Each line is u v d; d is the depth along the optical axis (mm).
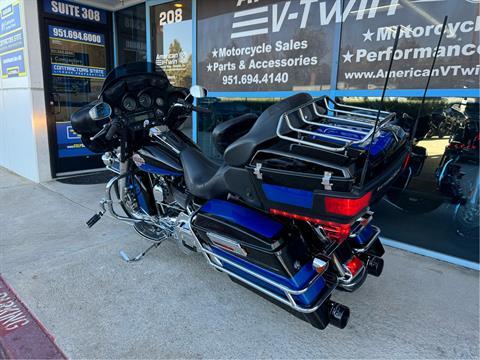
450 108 2871
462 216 2924
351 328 2186
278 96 3926
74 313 2291
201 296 2500
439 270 2865
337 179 1525
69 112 5621
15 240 3359
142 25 5473
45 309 2324
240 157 1860
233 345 2039
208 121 4672
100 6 5637
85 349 1991
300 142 1642
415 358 1948
